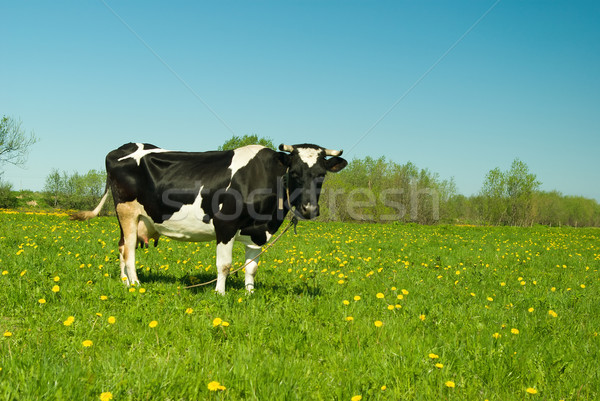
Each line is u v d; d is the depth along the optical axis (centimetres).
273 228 635
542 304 618
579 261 1195
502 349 391
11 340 375
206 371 325
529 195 6084
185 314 462
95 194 5153
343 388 307
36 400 268
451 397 310
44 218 2220
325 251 1209
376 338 423
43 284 566
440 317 498
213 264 902
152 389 288
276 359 352
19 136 3681
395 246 1416
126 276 659
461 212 6575
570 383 338
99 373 312
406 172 5059
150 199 643
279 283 712
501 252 1372
